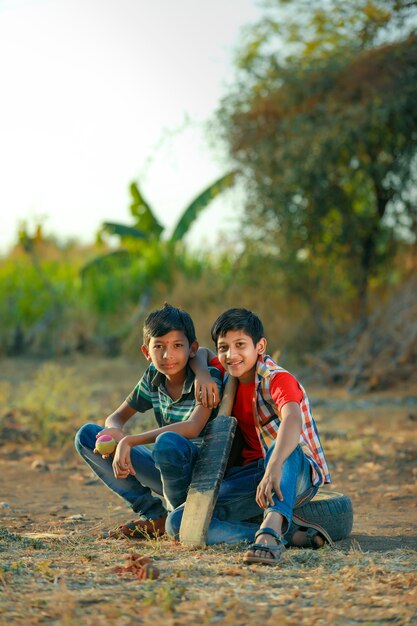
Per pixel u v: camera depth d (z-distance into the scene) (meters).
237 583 3.24
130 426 8.64
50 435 8.27
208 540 3.94
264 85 15.10
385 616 2.84
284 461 3.72
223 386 4.18
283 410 3.82
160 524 4.26
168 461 3.95
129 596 3.06
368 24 14.14
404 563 3.62
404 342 12.85
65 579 3.28
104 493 5.85
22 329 17.97
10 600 2.98
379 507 5.40
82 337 17.50
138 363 15.91
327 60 14.30
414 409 10.38
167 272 18.08
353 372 12.68
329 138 13.95
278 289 15.58
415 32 13.88
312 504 4.11
